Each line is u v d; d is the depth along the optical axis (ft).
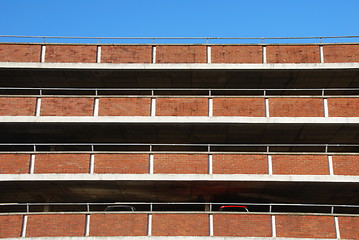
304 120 78.07
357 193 79.30
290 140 84.99
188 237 70.49
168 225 71.31
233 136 83.76
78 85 90.07
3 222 71.31
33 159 75.61
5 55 84.17
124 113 79.30
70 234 70.95
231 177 74.18
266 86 88.89
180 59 84.12
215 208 88.94
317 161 74.59
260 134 82.74
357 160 74.49
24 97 80.12
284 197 83.41
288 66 82.89
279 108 78.95
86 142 88.43
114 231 71.10
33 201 88.84
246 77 85.87
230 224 70.90
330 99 79.15
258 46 84.43
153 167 75.10
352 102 78.84
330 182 73.72
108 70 84.12
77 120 78.84
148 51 84.74
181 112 79.25
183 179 74.33
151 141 87.25
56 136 85.51
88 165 75.31
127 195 84.38
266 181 74.02
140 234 70.90
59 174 74.79
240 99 79.66
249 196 83.56
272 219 70.90
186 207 97.14
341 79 85.92
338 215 70.59
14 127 81.05
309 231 70.03
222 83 88.17
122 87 90.89
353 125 78.38
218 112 79.05
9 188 79.05
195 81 87.71
